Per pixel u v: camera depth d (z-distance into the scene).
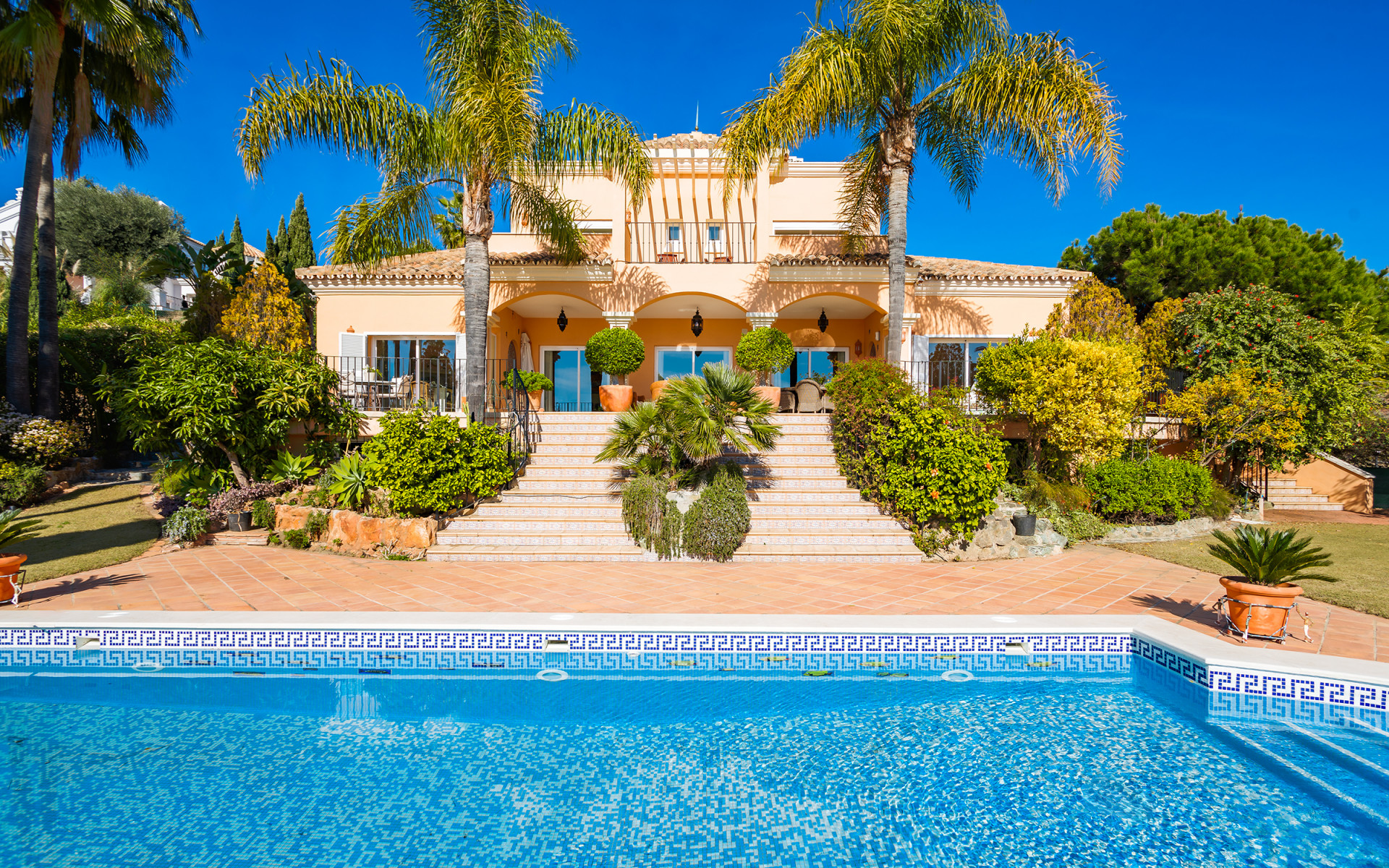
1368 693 5.08
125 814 3.90
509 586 8.05
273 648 6.36
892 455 10.41
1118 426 12.09
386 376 16.56
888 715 5.29
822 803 4.07
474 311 12.01
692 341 19.36
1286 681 5.29
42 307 15.12
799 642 6.34
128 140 17.84
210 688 5.77
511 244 18.55
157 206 35.06
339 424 12.69
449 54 11.45
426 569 9.00
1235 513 13.62
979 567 9.27
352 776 4.37
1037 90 11.38
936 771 4.45
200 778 4.33
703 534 9.41
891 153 12.84
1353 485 16.66
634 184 13.22
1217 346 15.01
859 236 15.93
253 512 10.79
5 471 12.58
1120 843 3.65
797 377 19.25
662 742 4.87
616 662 6.28
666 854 3.55
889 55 11.62
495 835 3.72
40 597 7.36
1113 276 24.91
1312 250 22.97
